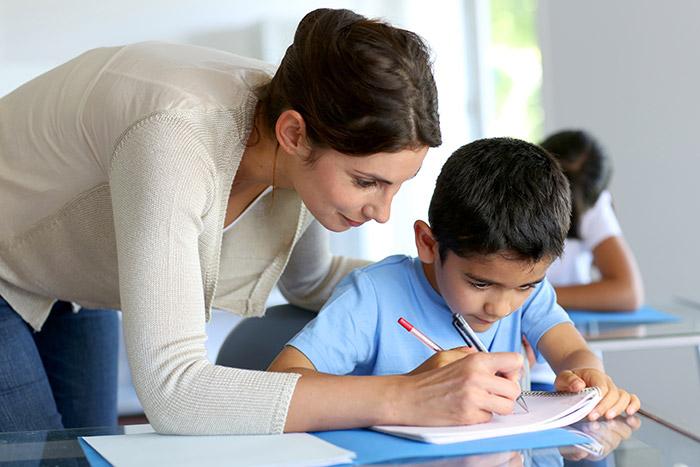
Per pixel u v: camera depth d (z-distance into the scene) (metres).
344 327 1.77
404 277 1.85
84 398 2.19
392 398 1.38
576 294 2.96
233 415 1.37
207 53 1.66
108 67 1.62
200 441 1.35
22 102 1.73
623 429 1.40
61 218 1.72
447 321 1.83
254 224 1.89
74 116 1.61
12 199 1.74
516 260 1.62
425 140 1.45
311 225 2.06
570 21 4.55
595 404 1.48
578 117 4.54
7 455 1.29
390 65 1.42
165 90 1.50
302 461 1.22
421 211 4.83
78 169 1.64
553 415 1.43
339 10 1.54
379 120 1.40
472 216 1.63
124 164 1.44
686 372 4.00
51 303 1.91
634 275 3.12
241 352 2.16
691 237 4.04
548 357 1.88
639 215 4.23
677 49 4.03
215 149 1.50
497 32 4.92
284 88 1.50
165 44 1.69
